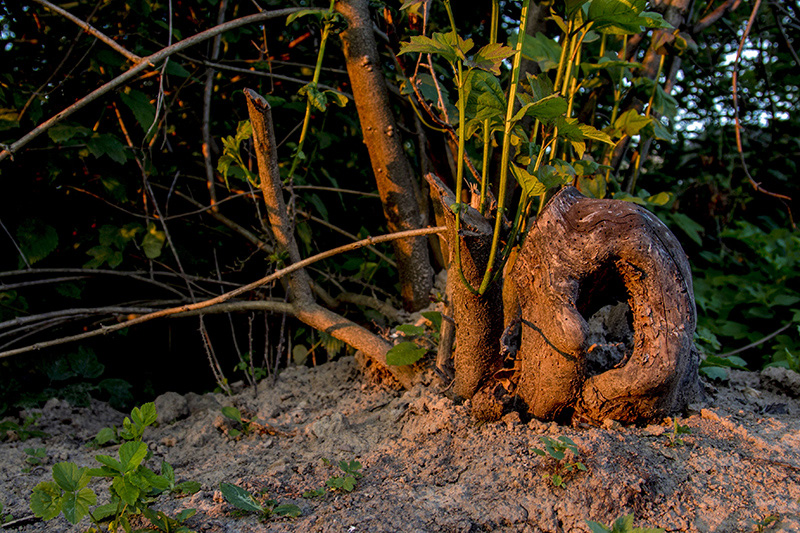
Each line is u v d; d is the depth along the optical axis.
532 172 1.73
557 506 1.52
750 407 2.15
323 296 3.04
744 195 4.55
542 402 1.82
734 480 1.57
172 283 3.07
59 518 1.73
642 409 1.76
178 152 3.04
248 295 3.11
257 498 1.66
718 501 1.50
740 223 4.59
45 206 2.73
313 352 3.04
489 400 1.85
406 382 2.31
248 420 2.28
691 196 4.59
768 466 1.62
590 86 2.58
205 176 3.09
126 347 3.16
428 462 1.79
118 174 2.78
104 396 2.95
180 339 3.26
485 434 1.82
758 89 4.12
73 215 2.82
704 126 4.47
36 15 2.53
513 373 1.89
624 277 1.73
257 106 2.06
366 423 2.17
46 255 2.61
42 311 2.88
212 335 3.26
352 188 3.44
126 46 2.72
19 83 2.56
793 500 1.49
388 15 2.46
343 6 2.48
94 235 2.84
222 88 3.15
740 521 1.44
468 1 2.97
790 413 2.15
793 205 4.81
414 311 2.84
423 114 2.80
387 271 3.28
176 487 1.62
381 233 3.40
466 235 1.68
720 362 2.56
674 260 1.71
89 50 2.35
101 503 1.80
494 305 1.82
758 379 2.48
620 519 1.37
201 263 3.17
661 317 1.68
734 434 1.78
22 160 2.56
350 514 1.53
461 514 1.52
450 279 2.14
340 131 3.38
